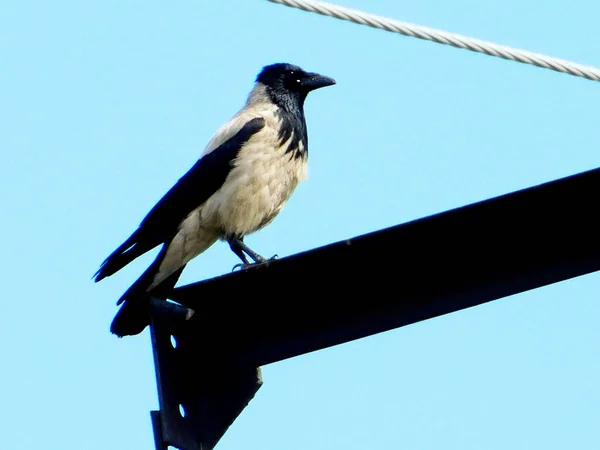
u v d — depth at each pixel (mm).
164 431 7312
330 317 7863
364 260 7535
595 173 6688
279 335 7988
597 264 6996
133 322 10602
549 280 7113
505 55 7395
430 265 7484
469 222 7125
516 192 6898
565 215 7020
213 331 8102
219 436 7816
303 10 7195
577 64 7445
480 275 7359
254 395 8125
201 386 7930
